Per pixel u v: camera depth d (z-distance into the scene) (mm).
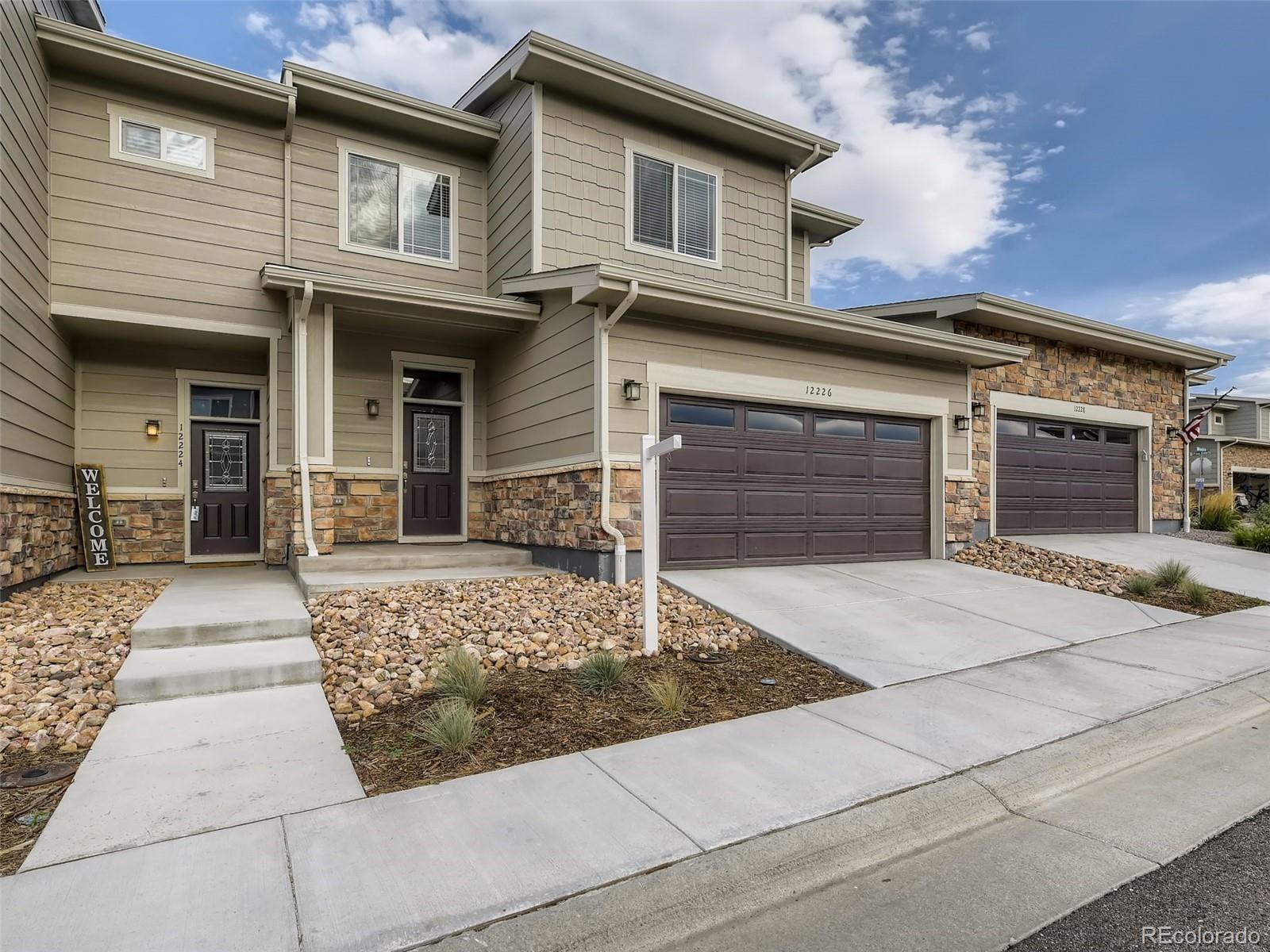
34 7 7148
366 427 9453
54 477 7820
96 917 2270
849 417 9367
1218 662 5527
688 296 7367
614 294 7184
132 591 6934
